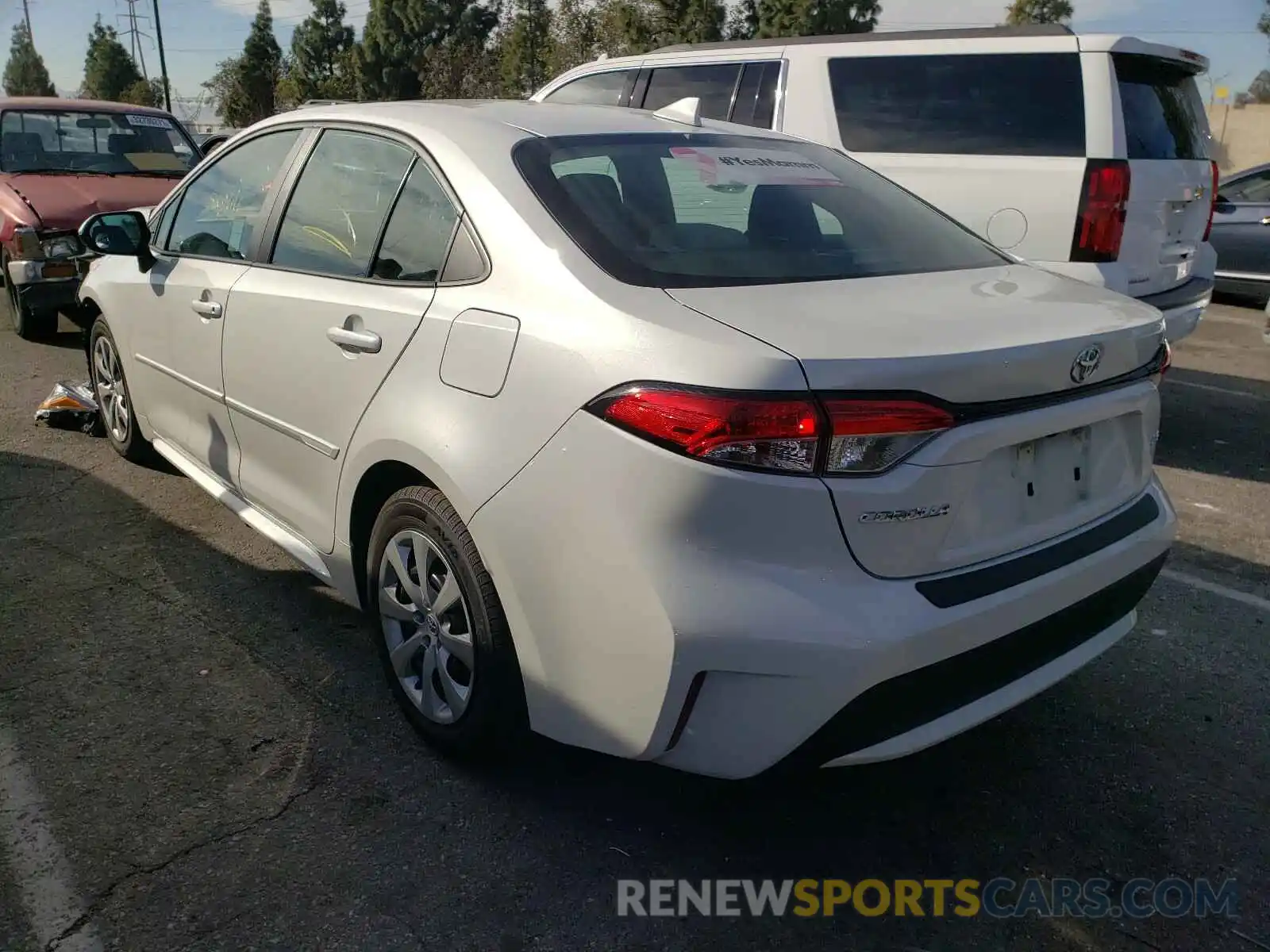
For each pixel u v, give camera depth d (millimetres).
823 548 2141
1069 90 5570
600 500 2260
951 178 5828
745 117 6703
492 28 49594
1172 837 2748
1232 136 33375
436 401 2680
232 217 3939
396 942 2301
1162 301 5863
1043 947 2367
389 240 3053
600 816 2752
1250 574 4461
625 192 2836
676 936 2354
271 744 3000
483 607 2613
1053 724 3264
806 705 2150
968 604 2266
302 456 3320
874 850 2670
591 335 2348
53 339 8219
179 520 4602
